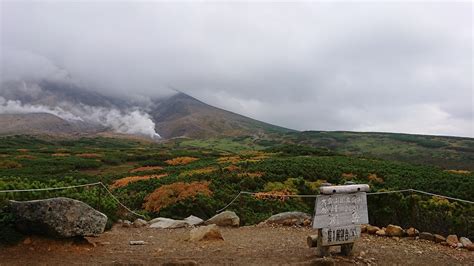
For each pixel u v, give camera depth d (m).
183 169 36.69
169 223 13.66
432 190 20.53
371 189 16.66
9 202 9.36
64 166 49.69
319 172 28.11
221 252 9.05
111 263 7.91
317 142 170.88
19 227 8.94
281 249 9.42
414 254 9.02
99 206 13.55
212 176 25.16
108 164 58.38
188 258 8.33
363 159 43.22
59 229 8.78
